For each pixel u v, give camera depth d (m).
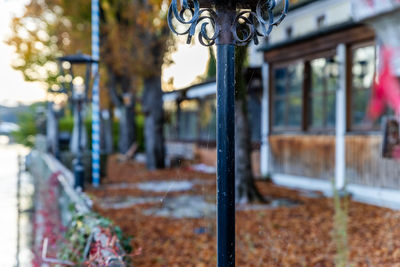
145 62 15.35
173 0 1.79
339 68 9.00
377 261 4.34
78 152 9.20
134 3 15.25
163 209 7.73
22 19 16.64
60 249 4.00
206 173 13.88
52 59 19.78
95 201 8.62
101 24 16.06
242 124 8.23
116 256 2.79
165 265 4.68
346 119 9.00
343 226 3.36
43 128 24.50
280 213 7.05
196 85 15.88
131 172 14.84
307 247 4.93
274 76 11.54
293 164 10.78
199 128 16.50
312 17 13.16
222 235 1.74
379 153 8.09
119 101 19.33
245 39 1.78
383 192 7.98
